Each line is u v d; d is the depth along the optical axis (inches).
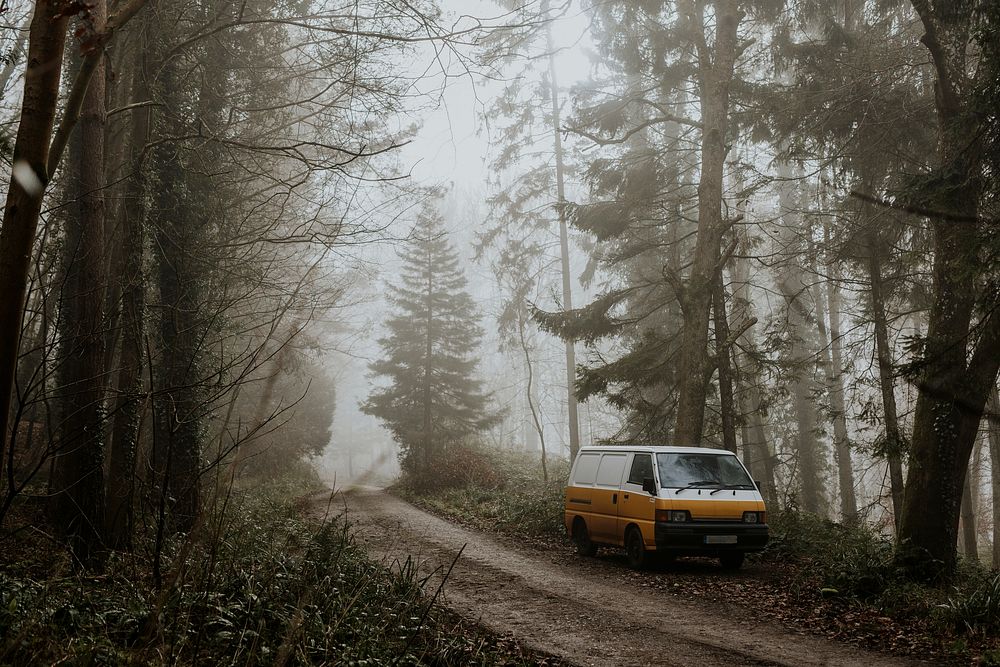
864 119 574.2
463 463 1173.7
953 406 450.3
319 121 648.4
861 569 408.8
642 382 794.2
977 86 409.7
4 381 175.6
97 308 355.6
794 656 293.3
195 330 480.7
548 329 807.1
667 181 840.3
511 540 644.1
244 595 258.8
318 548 339.9
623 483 528.1
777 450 1186.6
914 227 604.4
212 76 570.9
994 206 404.8
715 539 478.6
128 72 531.5
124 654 204.1
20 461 406.6
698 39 725.3
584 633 324.8
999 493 863.1
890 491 688.4
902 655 295.4
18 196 176.6
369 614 288.8
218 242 528.7
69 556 297.9
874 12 652.7
